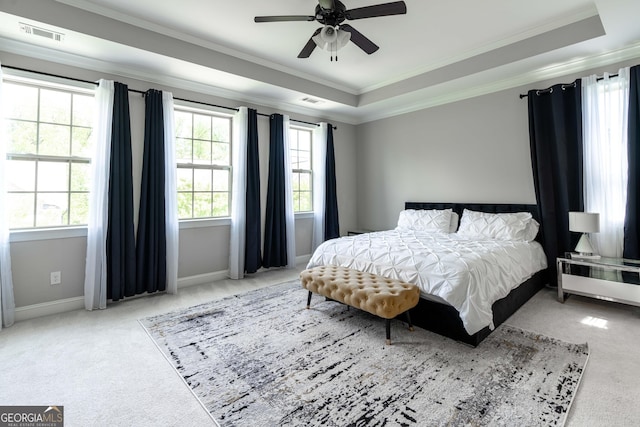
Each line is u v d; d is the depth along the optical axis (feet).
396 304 7.40
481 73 11.90
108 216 10.34
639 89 9.57
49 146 9.93
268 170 15.19
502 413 5.08
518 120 12.60
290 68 13.25
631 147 9.71
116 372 6.47
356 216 19.49
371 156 18.58
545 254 11.67
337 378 6.16
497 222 11.94
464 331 7.50
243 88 13.30
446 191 15.07
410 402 5.40
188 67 10.98
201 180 13.39
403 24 9.83
